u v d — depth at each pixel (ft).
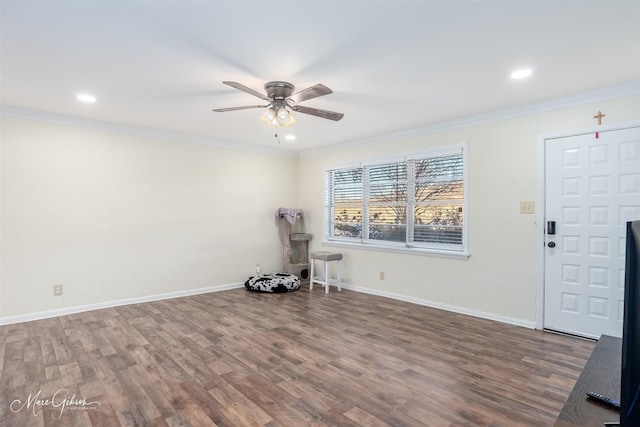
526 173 11.47
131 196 14.33
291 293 16.48
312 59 7.88
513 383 7.74
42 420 6.41
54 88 9.73
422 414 6.59
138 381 7.86
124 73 8.66
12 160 11.82
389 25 6.48
